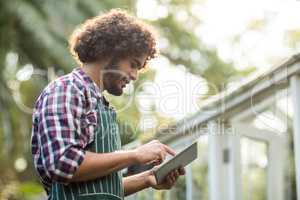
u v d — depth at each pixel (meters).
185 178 7.21
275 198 7.34
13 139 12.52
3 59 12.06
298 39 18.02
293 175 8.13
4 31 11.81
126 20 2.90
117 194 2.77
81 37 2.89
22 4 11.62
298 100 5.80
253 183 7.28
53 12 11.73
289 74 5.84
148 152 2.74
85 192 2.68
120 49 2.83
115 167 2.65
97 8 12.02
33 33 11.53
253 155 7.26
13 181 12.04
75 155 2.57
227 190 6.82
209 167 6.84
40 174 2.71
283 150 7.42
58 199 2.69
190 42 18.22
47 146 2.58
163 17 18.38
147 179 3.09
